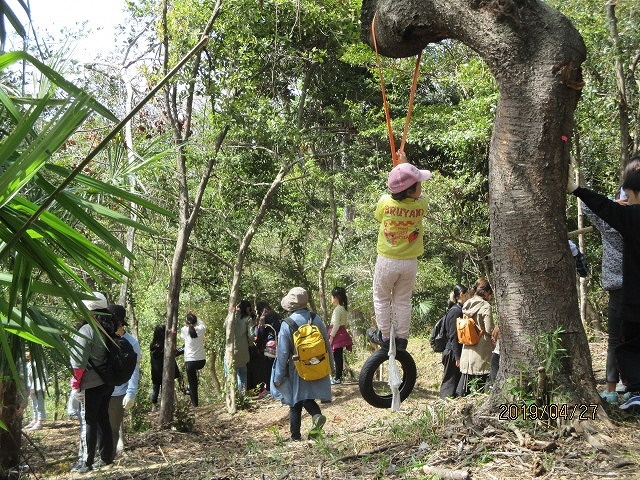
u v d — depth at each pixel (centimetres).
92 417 628
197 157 1005
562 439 404
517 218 430
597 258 1366
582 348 429
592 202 441
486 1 431
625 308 445
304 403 672
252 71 1070
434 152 1468
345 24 1070
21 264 285
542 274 426
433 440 438
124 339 632
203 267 1452
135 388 695
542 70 427
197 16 980
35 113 260
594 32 978
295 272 1521
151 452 769
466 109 1133
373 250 1380
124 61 960
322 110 1255
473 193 1313
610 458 378
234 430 927
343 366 1235
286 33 1069
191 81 968
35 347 411
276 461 490
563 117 430
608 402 441
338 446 501
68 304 310
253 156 1223
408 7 446
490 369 727
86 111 250
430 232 1258
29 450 808
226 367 1084
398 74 1177
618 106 1037
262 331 1186
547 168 429
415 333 1548
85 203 302
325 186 1254
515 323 431
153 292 1464
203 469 532
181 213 995
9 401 610
